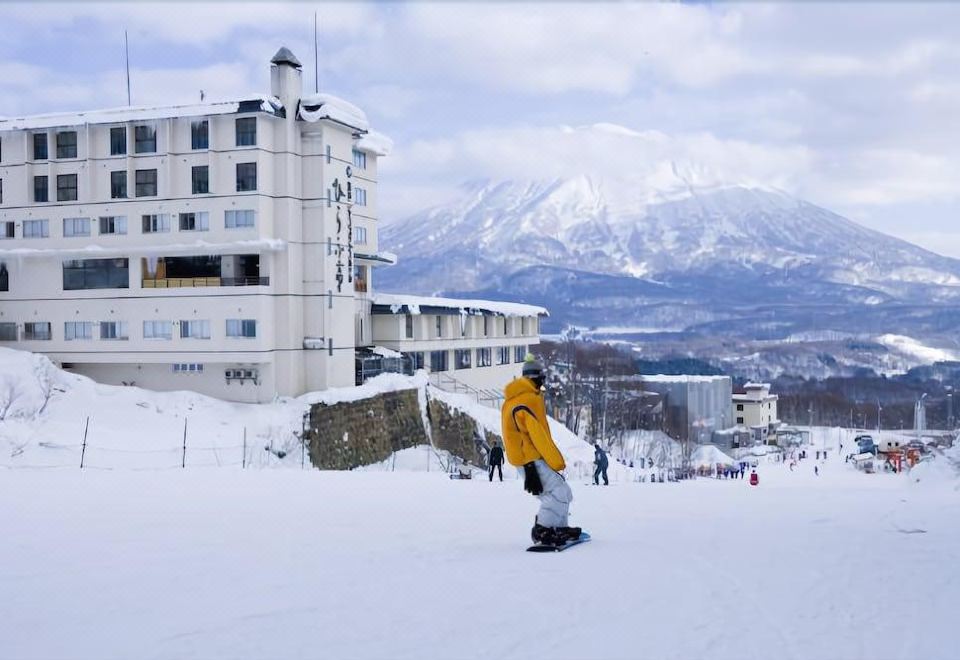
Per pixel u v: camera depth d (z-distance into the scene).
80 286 60.03
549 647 6.70
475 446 71.44
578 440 73.81
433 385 71.44
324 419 56.50
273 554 10.74
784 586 8.66
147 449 45.66
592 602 8.09
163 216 58.06
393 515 14.67
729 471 102.56
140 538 12.05
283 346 57.84
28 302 60.75
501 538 11.99
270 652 6.66
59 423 47.16
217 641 6.97
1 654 6.69
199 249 57.03
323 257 59.41
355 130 62.78
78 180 59.28
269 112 55.91
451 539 11.94
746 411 198.88
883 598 8.16
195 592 8.67
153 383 59.56
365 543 11.59
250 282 58.06
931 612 7.64
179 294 57.84
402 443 63.78
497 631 7.16
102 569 9.86
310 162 59.41
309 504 16.33
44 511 15.09
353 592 8.59
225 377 58.00
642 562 9.94
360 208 75.50
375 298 72.50
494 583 8.91
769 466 140.38
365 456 59.62
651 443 126.69
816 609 7.77
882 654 6.45
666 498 18.59
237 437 50.66
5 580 9.29
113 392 54.38
